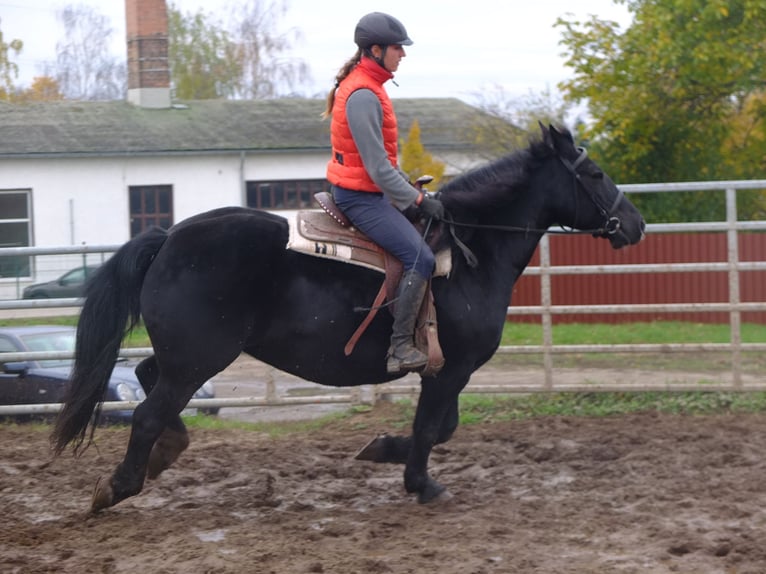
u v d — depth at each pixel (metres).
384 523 5.34
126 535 5.20
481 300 5.56
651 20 15.93
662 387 8.35
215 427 8.18
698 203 16.59
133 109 28.42
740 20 15.77
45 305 8.08
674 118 16.75
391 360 5.25
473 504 5.77
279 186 26.97
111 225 25.91
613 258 13.80
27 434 7.93
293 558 4.76
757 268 8.27
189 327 5.18
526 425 7.88
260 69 53.19
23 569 4.64
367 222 5.29
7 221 25.38
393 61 5.24
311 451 7.21
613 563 4.62
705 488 5.90
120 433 7.96
